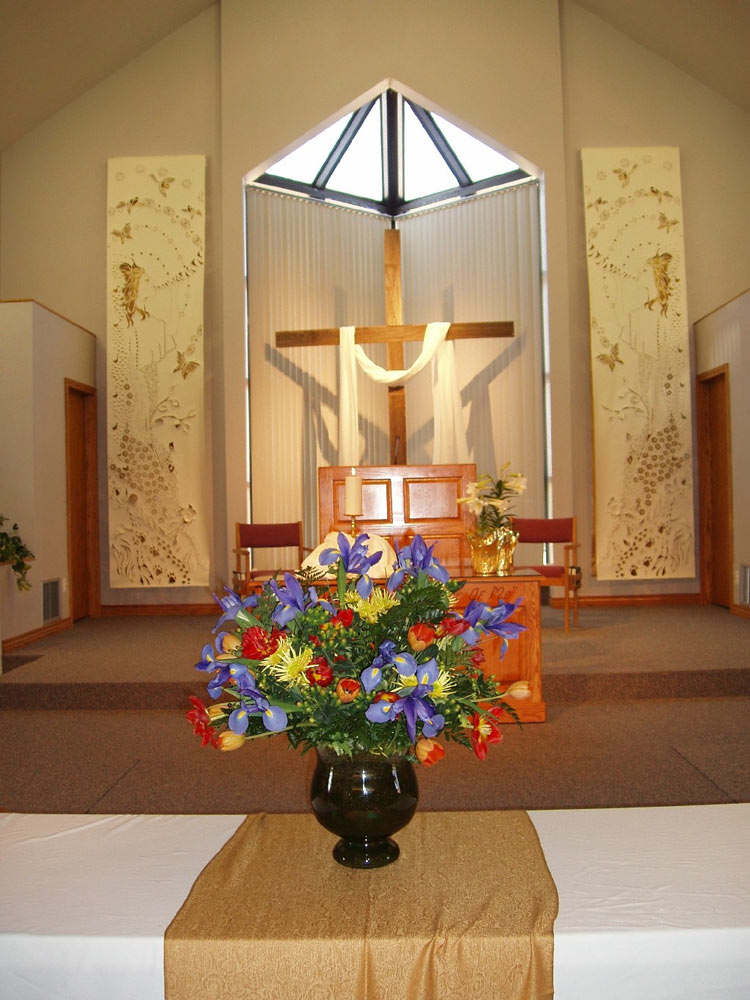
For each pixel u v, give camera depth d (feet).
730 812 5.12
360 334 24.25
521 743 12.94
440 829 4.91
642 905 3.95
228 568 24.99
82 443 24.98
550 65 24.71
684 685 15.62
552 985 3.65
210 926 3.77
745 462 22.16
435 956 3.62
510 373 26.71
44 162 25.43
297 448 26.73
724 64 23.89
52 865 4.51
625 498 24.56
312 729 4.12
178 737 13.71
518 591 13.58
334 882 4.21
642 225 24.76
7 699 15.67
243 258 25.08
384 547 12.19
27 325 20.75
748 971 3.69
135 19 23.56
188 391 24.50
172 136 25.31
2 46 21.44
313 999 3.61
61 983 3.70
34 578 20.66
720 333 23.53
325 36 24.64
